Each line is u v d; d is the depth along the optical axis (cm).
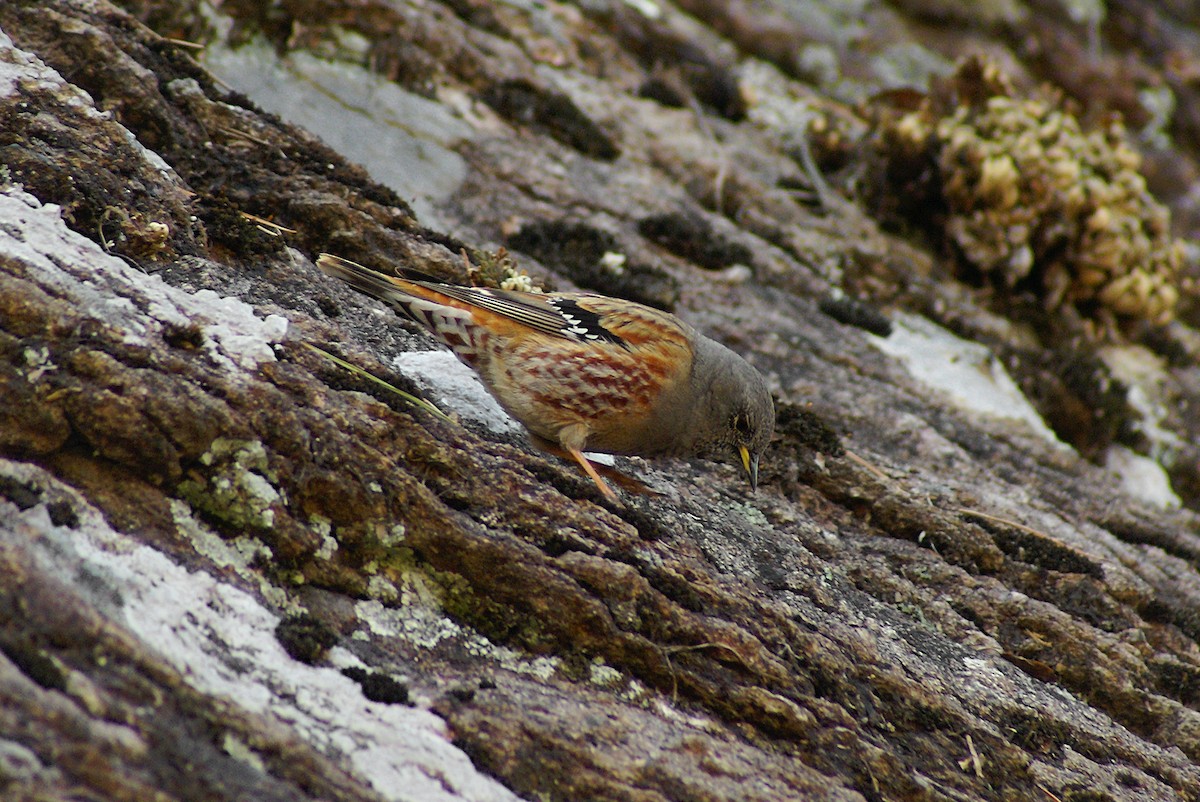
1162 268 1436
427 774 550
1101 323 1421
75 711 458
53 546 554
